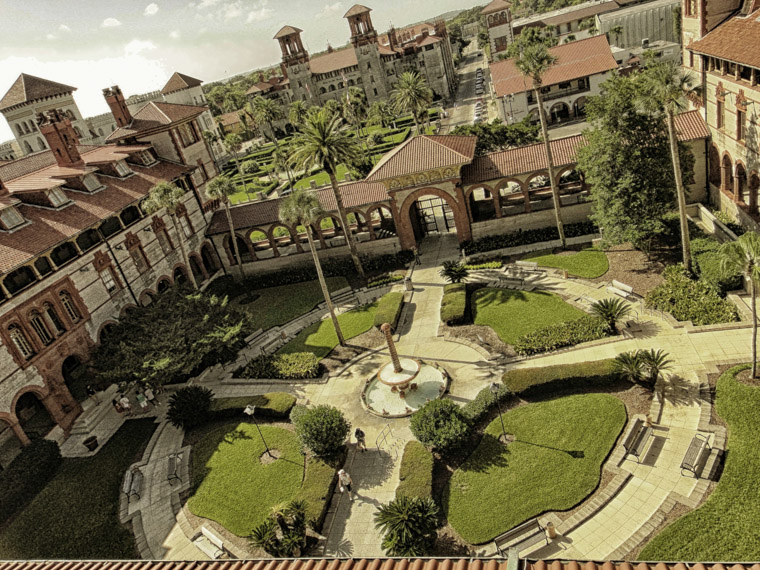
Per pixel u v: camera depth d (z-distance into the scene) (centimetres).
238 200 9081
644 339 3212
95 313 4403
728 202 4225
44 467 3469
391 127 11975
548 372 3047
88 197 4719
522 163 4812
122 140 5881
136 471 3275
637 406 2781
